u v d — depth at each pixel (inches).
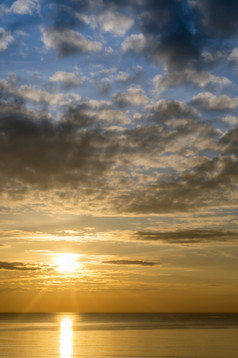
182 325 4532.5
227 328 3769.7
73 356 1594.5
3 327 4158.5
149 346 1990.7
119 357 1566.2
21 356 1605.6
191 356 1603.1
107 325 4660.4
